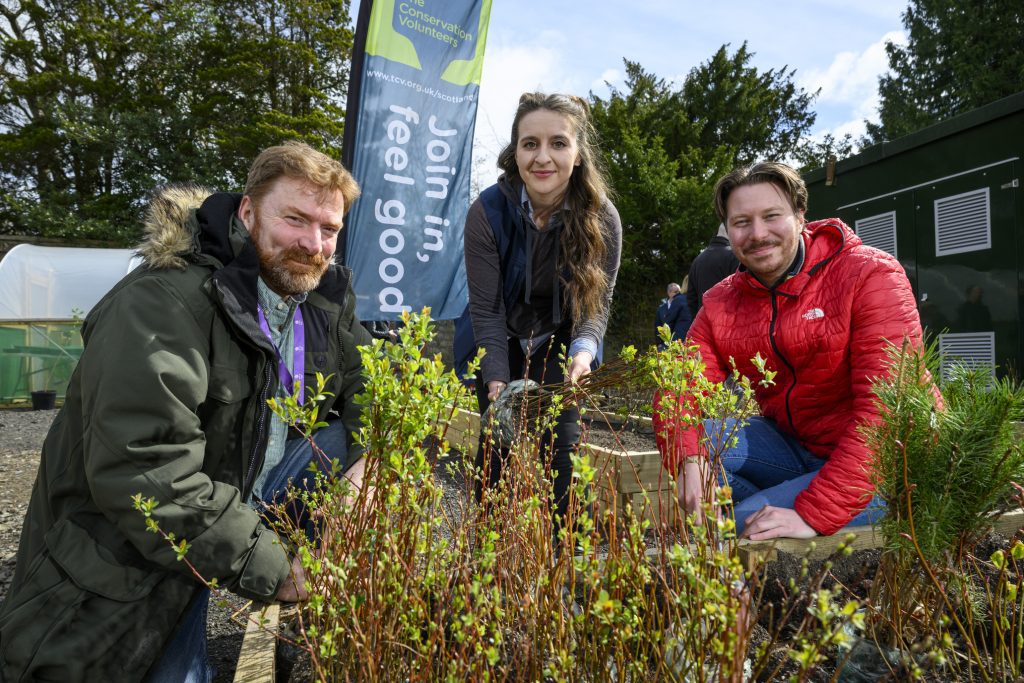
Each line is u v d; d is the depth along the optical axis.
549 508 1.41
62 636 1.38
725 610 0.84
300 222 1.76
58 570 1.43
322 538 1.19
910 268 5.98
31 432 7.83
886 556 1.44
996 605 1.29
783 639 1.51
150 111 21.39
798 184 2.12
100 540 1.44
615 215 2.59
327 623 1.10
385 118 5.93
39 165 21.75
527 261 2.48
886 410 1.42
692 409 1.41
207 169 21.28
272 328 1.93
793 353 2.20
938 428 1.29
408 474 1.05
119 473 1.38
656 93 22.58
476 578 1.04
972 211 5.39
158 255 1.56
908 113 25.38
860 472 1.82
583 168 2.46
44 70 21.98
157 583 1.45
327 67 22.73
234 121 22.34
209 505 1.43
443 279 6.32
